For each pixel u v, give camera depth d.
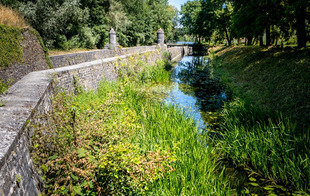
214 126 6.65
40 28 15.65
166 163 3.46
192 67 20.59
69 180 2.84
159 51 20.47
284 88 7.56
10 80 6.71
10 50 7.15
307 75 7.36
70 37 21.55
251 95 8.65
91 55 13.98
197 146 4.65
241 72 13.02
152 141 4.69
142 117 6.05
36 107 3.62
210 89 11.57
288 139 4.47
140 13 35.16
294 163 4.02
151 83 12.58
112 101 4.37
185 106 8.59
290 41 20.25
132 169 3.00
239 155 4.77
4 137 2.29
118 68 11.21
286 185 4.03
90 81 8.86
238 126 5.49
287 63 9.46
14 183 2.11
